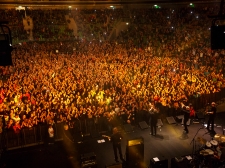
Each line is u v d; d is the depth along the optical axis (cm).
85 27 4847
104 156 1558
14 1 4641
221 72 2777
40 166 1472
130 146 1379
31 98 2136
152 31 4350
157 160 1314
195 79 2522
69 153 1596
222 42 946
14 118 1819
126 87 2453
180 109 1994
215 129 1831
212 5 4338
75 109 1898
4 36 909
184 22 4259
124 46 4103
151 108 1759
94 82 2645
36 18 4625
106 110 1958
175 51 3588
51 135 1670
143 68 3112
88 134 1822
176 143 1669
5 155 1585
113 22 4956
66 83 2673
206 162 1286
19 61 3256
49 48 3959
